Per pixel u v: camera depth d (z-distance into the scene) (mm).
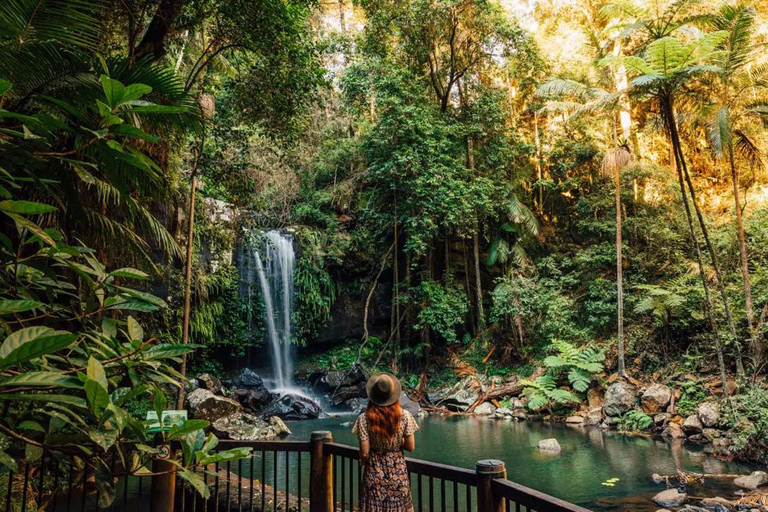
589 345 14000
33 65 2584
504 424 12219
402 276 17891
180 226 10539
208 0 6867
